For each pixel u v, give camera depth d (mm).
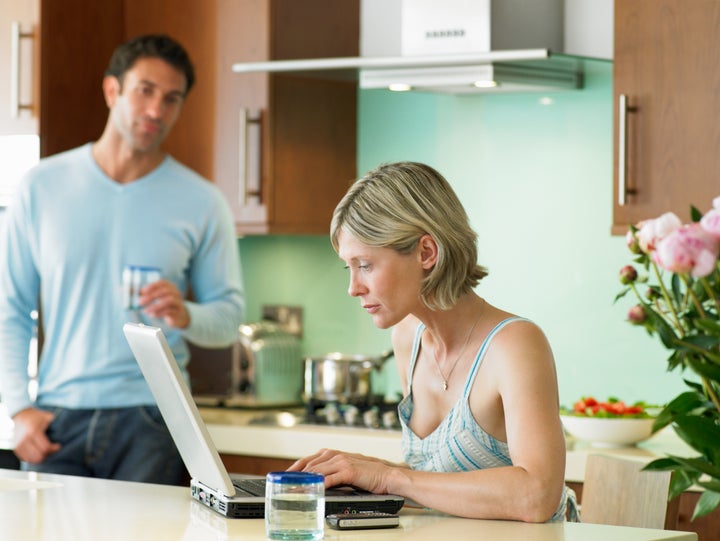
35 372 4023
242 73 3992
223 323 3641
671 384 3605
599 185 3740
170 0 4172
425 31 3572
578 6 3707
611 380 3715
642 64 3311
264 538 1760
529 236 3877
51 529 1845
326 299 4312
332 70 3715
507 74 3514
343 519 1850
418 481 2006
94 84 4246
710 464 1996
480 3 3486
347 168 4215
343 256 2125
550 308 3832
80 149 3664
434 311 2158
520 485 1942
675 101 3262
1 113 4082
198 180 3715
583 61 3484
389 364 4176
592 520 2443
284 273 4402
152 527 1860
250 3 3967
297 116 4027
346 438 3488
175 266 3609
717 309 2029
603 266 3730
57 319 3561
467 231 2113
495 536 1797
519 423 2010
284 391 4215
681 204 3256
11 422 3990
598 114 3744
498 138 3947
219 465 1939
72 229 3543
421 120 4117
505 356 2088
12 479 2449
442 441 2186
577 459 3168
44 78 4035
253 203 3973
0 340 3586
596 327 3742
